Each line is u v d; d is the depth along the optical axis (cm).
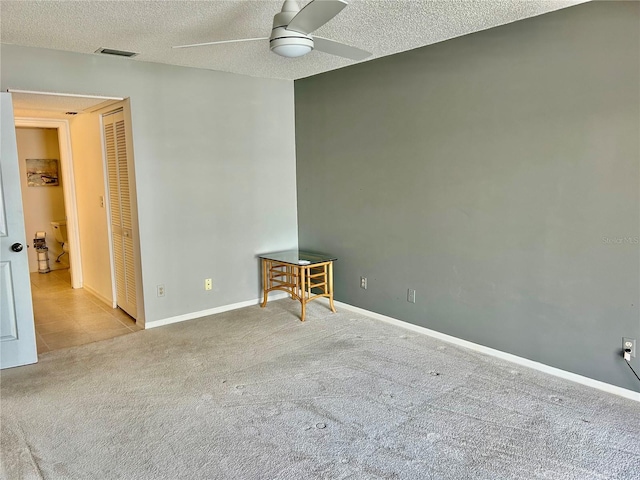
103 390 288
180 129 409
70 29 293
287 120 486
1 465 213
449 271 360
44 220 669
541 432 236
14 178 318
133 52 352
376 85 399
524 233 309
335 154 448
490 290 334
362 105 414
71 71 347
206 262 439
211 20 279
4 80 321
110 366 324
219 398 277
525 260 311
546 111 290
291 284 458
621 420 246
